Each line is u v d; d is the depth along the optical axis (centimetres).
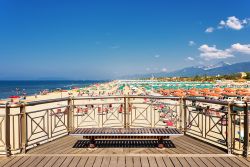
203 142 629
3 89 9075
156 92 4806
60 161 480
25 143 532
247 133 505
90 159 491
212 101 583
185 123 715
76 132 570
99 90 6122
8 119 511
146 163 470
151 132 573
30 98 4309
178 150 559
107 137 571
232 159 495
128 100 775
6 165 459
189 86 6594
